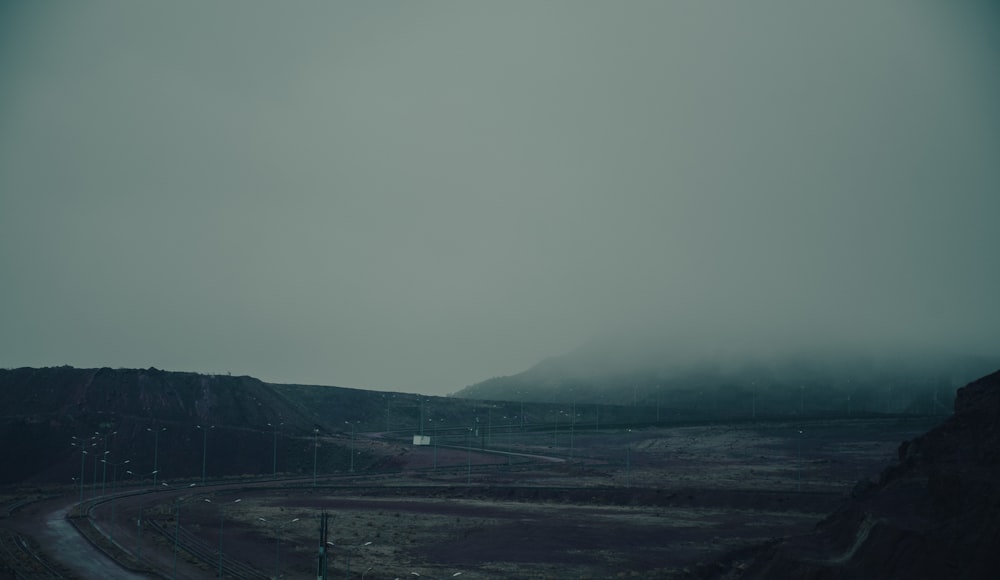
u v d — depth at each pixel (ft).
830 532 335.26
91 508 504.84
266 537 422.82
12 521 453.17
